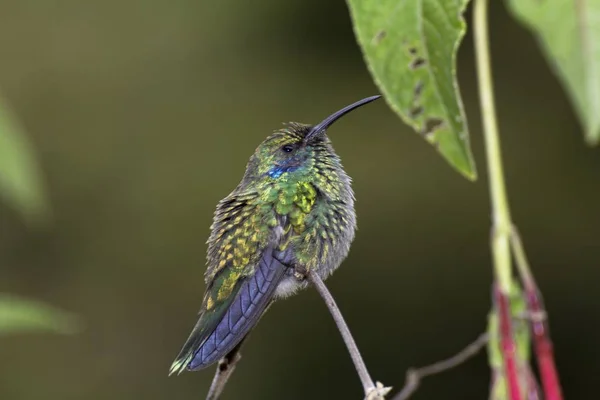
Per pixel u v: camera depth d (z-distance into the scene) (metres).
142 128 14.75
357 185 14.15
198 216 14.23
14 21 15.21
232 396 13.61
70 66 15.08
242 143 14.51
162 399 13.55
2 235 14.15
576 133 13.95
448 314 13.61
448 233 13.87
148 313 13.91
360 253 13.92
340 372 13.61
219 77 14.94
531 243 13.71
